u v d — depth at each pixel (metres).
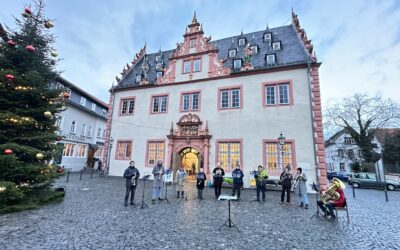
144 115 20.72
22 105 8.39
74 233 5.48
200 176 10.92
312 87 15.24
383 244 5.29
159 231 5.82
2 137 7.63
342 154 33.72
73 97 27.33
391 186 19.88
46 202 8.53
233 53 20.16
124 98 22.16
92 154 31.44
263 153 15.61
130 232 5.68
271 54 17.36
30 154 7.82
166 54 25.52
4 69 8.09
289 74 16.08
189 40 20.47
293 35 19.17
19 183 7.89
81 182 15.98
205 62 19.23
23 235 5.24
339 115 31.52
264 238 5.51
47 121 8.85
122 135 21.22
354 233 6.07
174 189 14.10
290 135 15.13
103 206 8.52
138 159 19.92
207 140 17.30
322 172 13.87
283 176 10.51
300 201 10.26
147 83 21.22
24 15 8.30
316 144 14.32
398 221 7.46
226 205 9.42
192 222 6.73
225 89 17.91
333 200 7.57
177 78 20.03
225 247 4.86
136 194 11.62
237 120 16.91
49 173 8.28
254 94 16.81
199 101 18.66
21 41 8.66
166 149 19.03
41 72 8.87
